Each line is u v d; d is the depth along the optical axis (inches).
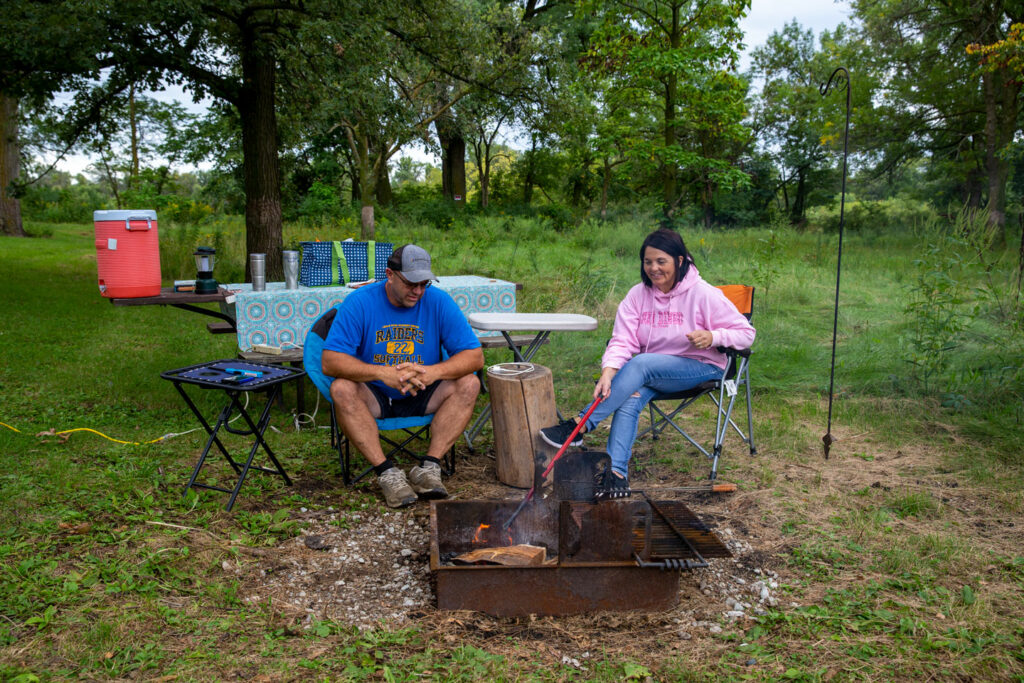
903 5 708.7
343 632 93.6
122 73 410.6
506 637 93.7
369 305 140.0
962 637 92.0
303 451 164.7
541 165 1381.6
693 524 111.3
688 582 108.7
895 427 178.7
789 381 225.0
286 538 120.5
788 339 280.2
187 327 324.8
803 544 119.7
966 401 187.0
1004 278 291.3
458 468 158.6
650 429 172.1
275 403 200.7
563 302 344.8
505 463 148.0
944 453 161.6
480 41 470.0
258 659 86.2
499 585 97.9
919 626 94.4
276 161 434.6
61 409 189.9
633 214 858.1
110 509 125.2
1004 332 241.1
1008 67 586.2
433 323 144.0
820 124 879.7
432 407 144.6
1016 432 168.9
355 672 83.7
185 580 104.4
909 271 465.7
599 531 99.2
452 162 1122.0
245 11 391.2
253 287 198.7
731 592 105.7
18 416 181.8
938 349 211.0
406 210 901.2
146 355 258.4
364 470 151.9
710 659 88.6
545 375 147.6
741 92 788.0
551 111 551.8
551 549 114.6
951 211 266.1
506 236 668.1
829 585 107.3
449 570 96.9
